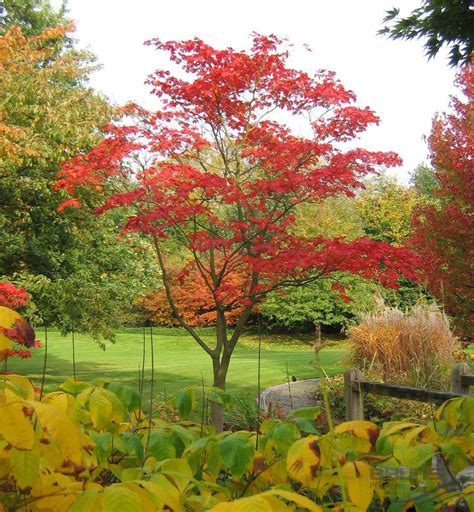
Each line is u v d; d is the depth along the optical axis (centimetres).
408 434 163
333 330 3000
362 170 731
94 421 166
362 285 2262
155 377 1586
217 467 174
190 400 198
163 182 729
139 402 196
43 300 1245
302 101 757
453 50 545
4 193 1271
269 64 745
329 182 716
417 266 684
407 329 995
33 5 1755
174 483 144
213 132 811
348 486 146
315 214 2492
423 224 939
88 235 1391
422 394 414
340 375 1101
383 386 457
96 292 1304
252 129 785
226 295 760
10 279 1219
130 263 1434
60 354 2377
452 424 169
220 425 539
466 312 916
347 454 172
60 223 1330
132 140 770
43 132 1163
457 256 902
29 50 1221
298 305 2695
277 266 677
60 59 1259
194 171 721
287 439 169
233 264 784
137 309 1877
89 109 1188
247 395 717
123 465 181
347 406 493
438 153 947
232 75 734
